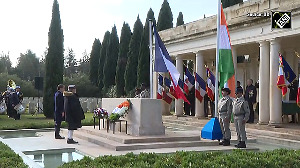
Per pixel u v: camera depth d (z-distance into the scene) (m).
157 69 15.16
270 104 16.67
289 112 17.92
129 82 41.66
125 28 45.19
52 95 27.69
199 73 22.02
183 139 12.95
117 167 6.96
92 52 54.22
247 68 27.30
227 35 13.96
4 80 47.22
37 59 83.88
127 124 13.81
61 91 14.95
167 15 40.38
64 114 13.88
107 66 48.41
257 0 17.62
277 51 16.53
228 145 12.95
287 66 16.66
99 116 15.06
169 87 24.39
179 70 24.31
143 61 38.06
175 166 6.96
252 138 15.20
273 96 16.55
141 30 42.38
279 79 16.09
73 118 13.23
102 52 51.25
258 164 7.31
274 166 7.38
